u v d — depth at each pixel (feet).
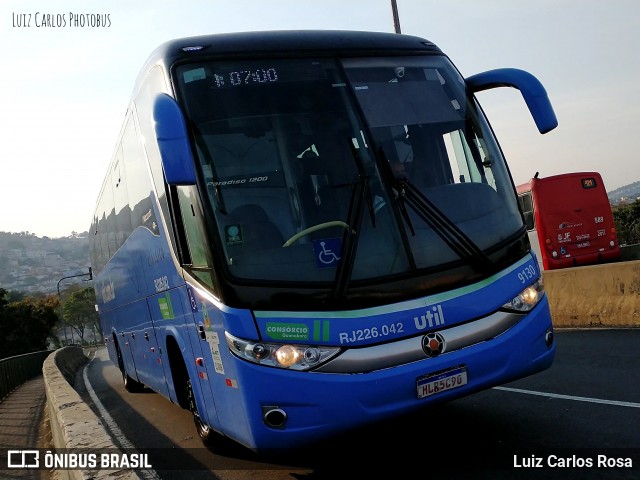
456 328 16.05
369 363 15.11
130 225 28.71
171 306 21.67
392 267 15.84
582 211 66.95
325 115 17.22
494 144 19.31
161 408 35.94
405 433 20.53
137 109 23.47
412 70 18.98
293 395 14.80
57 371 53.47
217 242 15.66
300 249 15.61
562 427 18.90
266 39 18.39
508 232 17.63
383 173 16.72
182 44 18.33
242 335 15.06
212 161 16.29
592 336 35.60
